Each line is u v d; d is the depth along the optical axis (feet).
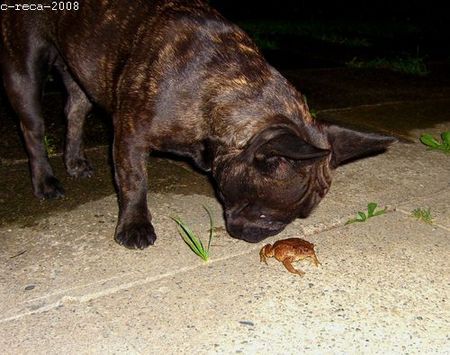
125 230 2.94
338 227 3.12
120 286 2.60
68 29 3.17
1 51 3.38
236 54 2.84
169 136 2.83
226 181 2.68
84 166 3.72
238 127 2.66
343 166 3.84
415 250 2.91
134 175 2.93
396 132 4.56
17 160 3.93
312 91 5.62
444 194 3.53
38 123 3.41
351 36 9.48
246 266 2.76
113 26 3.04
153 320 2.38
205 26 2.89
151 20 2.95
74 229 3.07
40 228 3.08
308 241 2.94
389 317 2.42
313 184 2.58
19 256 2.81
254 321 2.38
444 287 2.63
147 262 2.78
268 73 2.81
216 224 3.14
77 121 3.65
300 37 9.01
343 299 2.52
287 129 2.51
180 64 2.80
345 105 5.20
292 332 2.32
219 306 2.47
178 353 2.20
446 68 6.95
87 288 2.57
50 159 3.98
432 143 4.25
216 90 2.74
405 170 3.84
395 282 2.65
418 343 2.28
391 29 10.57
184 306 2.47
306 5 12.92
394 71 6.63
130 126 2.87
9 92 3.40
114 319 2.39
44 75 3.43
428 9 12.85
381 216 3.24
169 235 3.02
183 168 3.84
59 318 2.39
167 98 2.79
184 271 2.72
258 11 12.53
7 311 2.43
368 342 2.28
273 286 2.61
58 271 2.70
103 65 3.09
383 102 5.34
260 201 2.62
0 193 3.45
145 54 2.89
